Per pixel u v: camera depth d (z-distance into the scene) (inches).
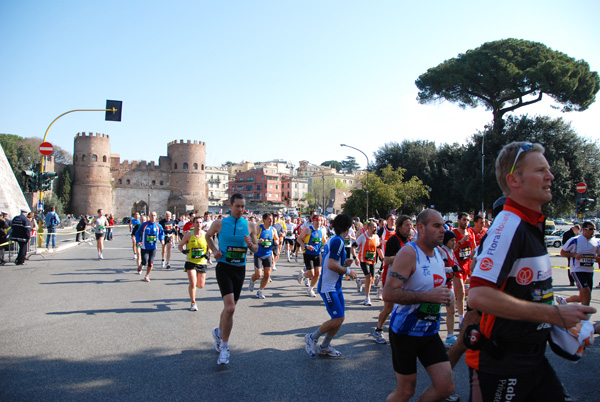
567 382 196.7
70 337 257.6
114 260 704.4
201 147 3757.4
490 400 95.9
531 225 93.7
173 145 3708.2
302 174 6245.1
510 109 1599.4
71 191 3304.6
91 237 1376.7
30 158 2962.6
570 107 1531.7
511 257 90.0
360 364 218.4
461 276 299.1
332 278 226.5
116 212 3543.3
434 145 2239.2
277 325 295.7
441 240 142.7
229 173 5890.8
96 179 3309.5
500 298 86.8
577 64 1459.2
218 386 185.9
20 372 199.5
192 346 244.2
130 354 228.2
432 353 135.6
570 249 321.4
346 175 5723.4
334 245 226.5
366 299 371.2
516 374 93.3
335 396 177.0
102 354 227.3
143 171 3634.4
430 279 143.0
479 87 1546.5
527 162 94.3
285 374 202.1
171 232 617.6
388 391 182.9
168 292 416.5
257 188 5034.5
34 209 1364.4
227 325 215.6
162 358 222.7
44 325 284.5
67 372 200.2
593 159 1477.6
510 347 93.1
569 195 1409.9
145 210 3705.7
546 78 1407.5
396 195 1815.9
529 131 1477.6
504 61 1429.6
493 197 1508.4
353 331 285.6
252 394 177.8
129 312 327.0
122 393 177.0
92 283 461.4
